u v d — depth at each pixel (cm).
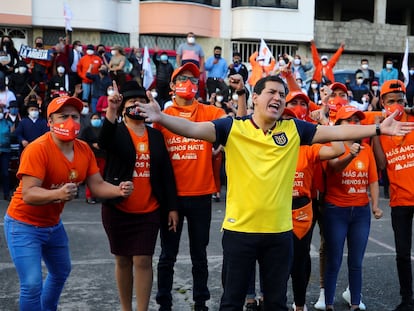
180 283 567
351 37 2370
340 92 526
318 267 639
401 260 494
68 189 358
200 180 469
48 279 416
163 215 465
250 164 348
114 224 438
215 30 2208
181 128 343
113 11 2058
